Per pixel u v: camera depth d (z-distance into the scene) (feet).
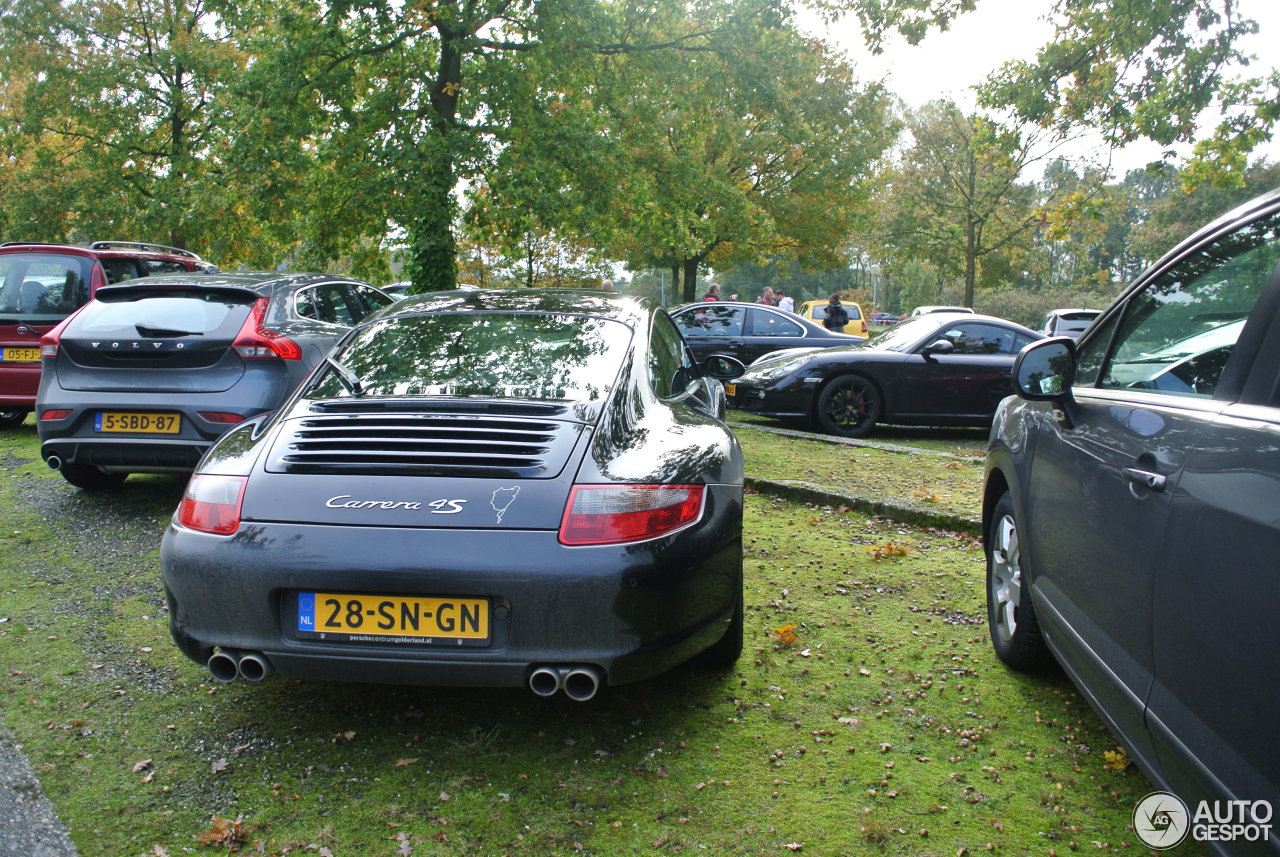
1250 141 47.42
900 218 138.31
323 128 51.75
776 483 20.89
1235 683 5.79
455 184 49.01
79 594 13.58
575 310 12.71
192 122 81.56
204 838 7.64
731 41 52.70
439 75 52.39
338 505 8.78
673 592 8.87
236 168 47.98
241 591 8.69
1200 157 49.08
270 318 19.04
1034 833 7.97
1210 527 6.26
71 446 17.72
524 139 50.65
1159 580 6.97
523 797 8.44
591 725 9.87
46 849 7.43
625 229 58.23
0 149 86.22
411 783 8.66
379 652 8.55
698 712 10.21
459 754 9.22
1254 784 5.49
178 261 29.25
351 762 9.03
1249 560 5.71
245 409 17.66
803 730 9.82
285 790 8.50
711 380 17.56
